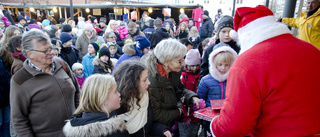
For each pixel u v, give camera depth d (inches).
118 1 831.1
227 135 34.3
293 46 30.5
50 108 55.6
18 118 52.3
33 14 569.9
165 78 54.3
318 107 28.5
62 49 129.0
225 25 78.7
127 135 42.2
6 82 84.3
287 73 28.5
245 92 30.5
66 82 59.9
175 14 532.7
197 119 71.8
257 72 29.9
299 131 28.8
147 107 51.2
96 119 39.4
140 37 102.4
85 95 40.4
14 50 73.0
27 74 52.5
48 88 54.8
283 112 29.5
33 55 51.1
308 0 83.3
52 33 190.2
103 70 117.0
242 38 36.1
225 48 65.8
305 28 85.0
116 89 42.8
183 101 65.5
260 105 31.3
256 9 34.6
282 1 127.0
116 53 165.6
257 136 34.9
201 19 359.6
